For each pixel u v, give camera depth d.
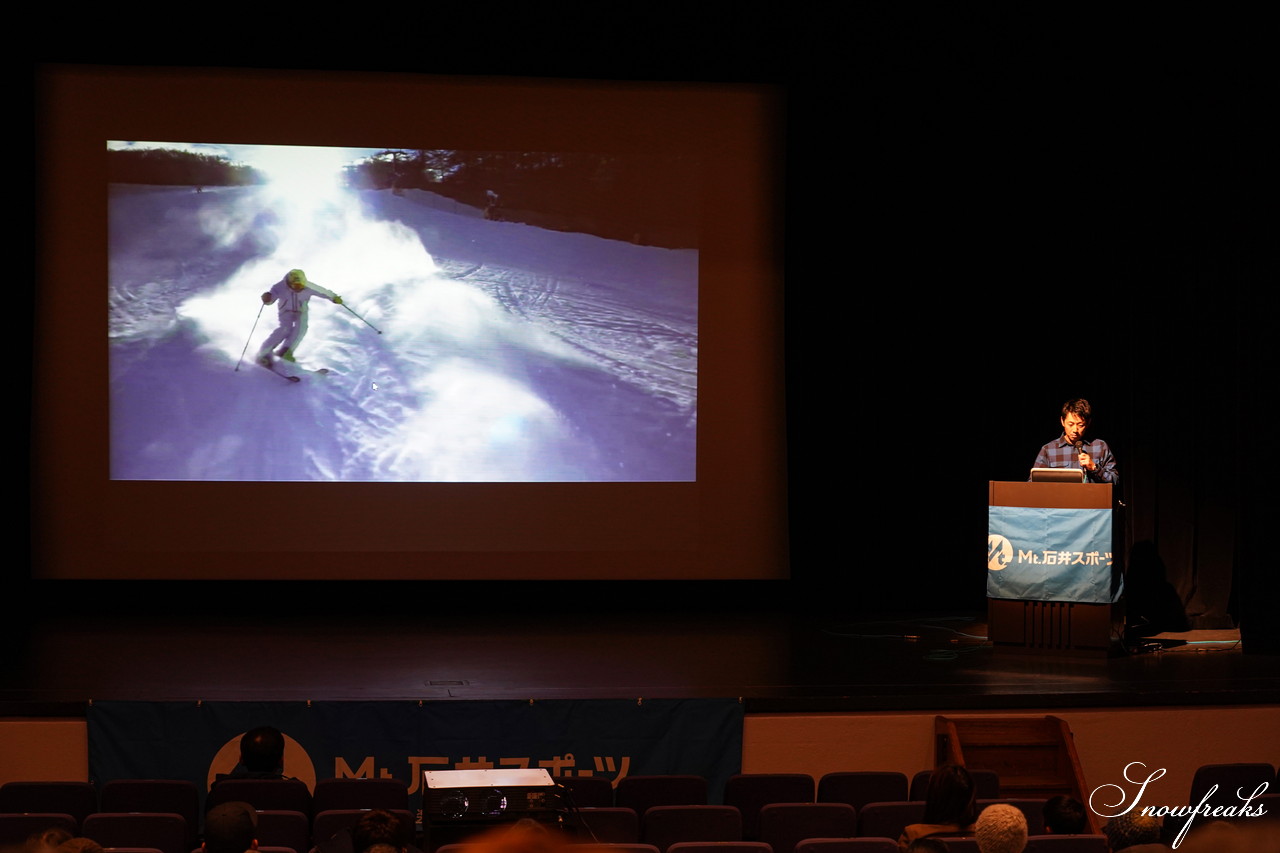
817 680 6.32
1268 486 7.19
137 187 8.45
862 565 8.79
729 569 8.80
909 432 8.77
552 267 8.67
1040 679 6.32
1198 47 8.26
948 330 8.80
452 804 3.87
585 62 8.61
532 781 4.04
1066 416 6.97
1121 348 8.56
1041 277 8.73
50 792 4.79
